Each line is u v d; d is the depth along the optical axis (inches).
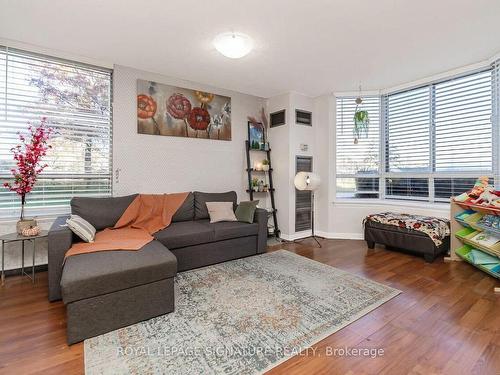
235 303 87.4
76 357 62.2
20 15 88.4
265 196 186.4
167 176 146.6
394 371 57.8
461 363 59.9
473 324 75.3
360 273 113.7
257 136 179.5
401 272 114.7
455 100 138.6
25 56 111.0
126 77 132.8
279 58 120.8
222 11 85.7
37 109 113.9
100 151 129.3
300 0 80.1
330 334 70.9
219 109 163.9
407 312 82.0
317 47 110.0
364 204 169.6
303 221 178.2
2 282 100.9
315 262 127.8
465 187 136.8
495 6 82.6
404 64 127.6
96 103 127.5
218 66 130.5
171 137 147.3
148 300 77.7
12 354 62.8
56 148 118.3
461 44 108.0
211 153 161.9
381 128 170.7
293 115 170.7
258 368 58.8
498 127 120.1
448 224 131.3
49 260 87.2
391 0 79.9
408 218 139.1
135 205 125.6
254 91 170.6
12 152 108.0
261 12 86.1
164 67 132.3
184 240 116.3
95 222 114.7
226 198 155.6
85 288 67.8
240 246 134.5
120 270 73.0
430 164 149.8
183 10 85.3
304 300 89.4
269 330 72.6
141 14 87.7
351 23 92.4
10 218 108.6
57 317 78.9
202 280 106.3
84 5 83.0
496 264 105.3
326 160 177.0
